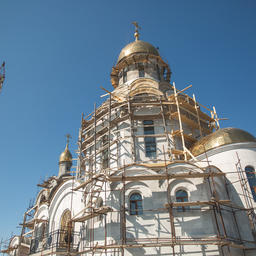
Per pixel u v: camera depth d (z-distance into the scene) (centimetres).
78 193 3086
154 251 2106
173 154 2966
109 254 2186
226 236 2017
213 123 3803
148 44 4362
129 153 3052
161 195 2323
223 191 2506
